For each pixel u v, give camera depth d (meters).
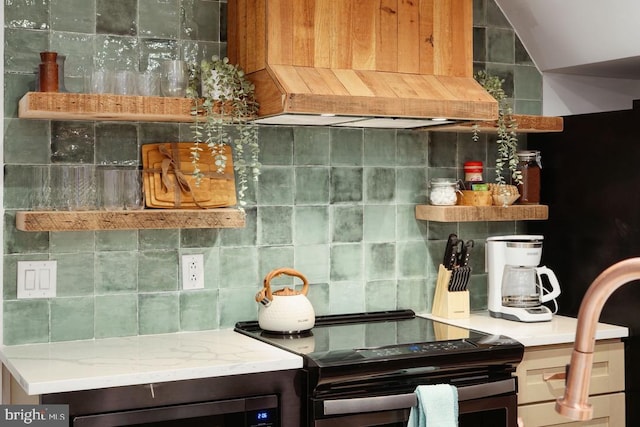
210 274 3.00
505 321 3.24
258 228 3.08
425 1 2.94
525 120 3.30
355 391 2.51
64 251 2.76
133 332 2.88
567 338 2.95
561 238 3.48
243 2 2.85
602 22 3.19
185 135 2.93
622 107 3.90
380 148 3.31
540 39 3.52
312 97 2.56
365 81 2.75
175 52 2.92
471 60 3.04
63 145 2.74
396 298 3.36
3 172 2.66
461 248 3.33
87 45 2.78
